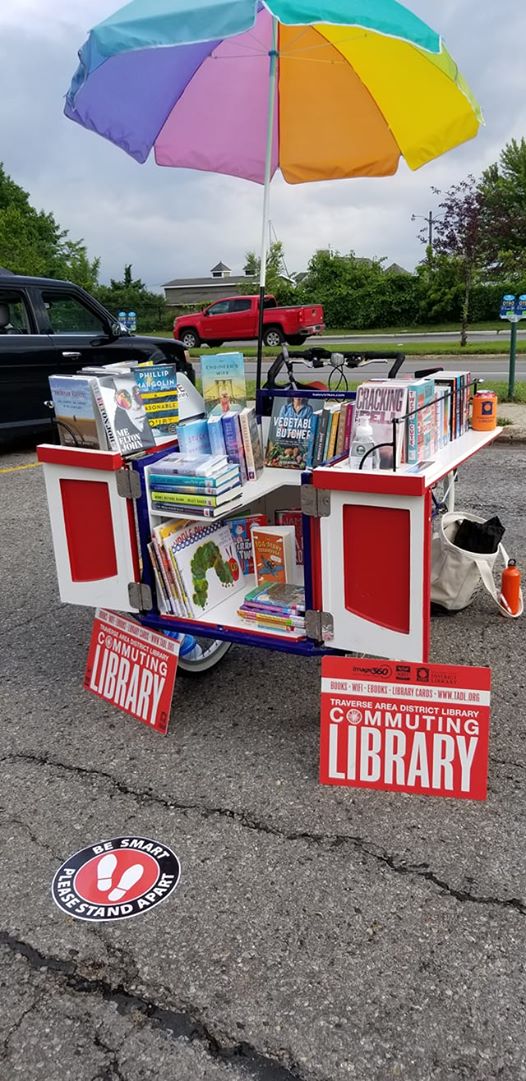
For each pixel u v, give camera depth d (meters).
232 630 2.78
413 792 2.54
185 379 3.29
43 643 3.85
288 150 4.20
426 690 2.47
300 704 3.17
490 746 2.81
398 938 1.98
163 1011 1.81
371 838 2.35
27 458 8.12
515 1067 1.64
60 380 2.83
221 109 3.93
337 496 2.41
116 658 3.13
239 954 1.96
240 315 21.16
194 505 2.69
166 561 2.82
